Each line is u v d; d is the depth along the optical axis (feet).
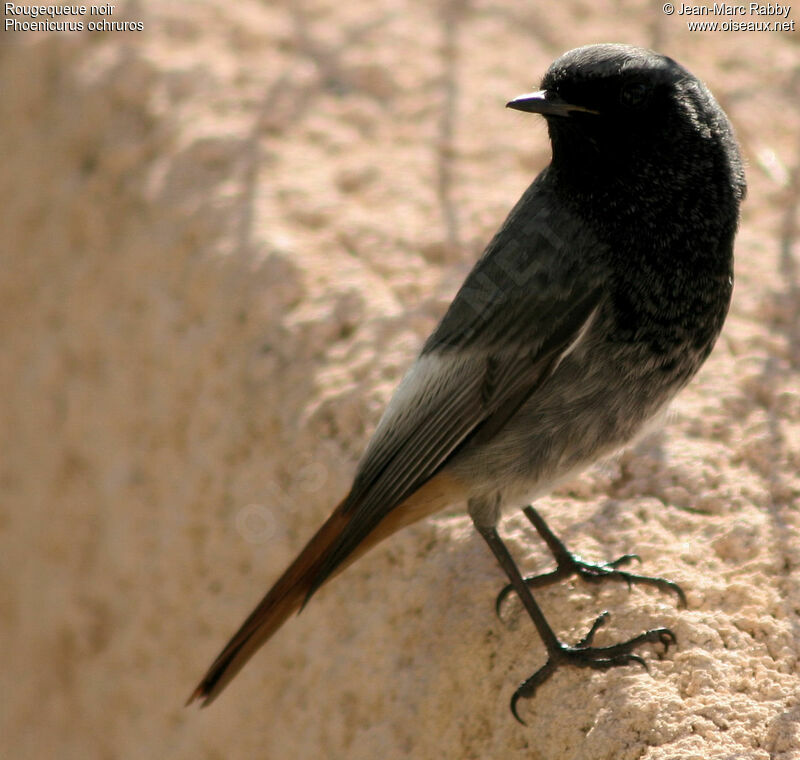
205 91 44.04
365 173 39.86
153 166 41.78
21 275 45.39
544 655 24.70
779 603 24.04
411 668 26.91
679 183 24.22
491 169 40.04
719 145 24.63
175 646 35.70
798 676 22.45
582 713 22.97
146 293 39.09
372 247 36.22
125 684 37.73
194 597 35.01
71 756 39.70
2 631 43.78
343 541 24.53
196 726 34.04
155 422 37.52
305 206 37.99
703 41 45.85
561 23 47.67
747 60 44.60
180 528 35.63
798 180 38.68
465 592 26.84
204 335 36.35
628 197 24.25
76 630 40.19
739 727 21.48
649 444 29.01
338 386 32.12
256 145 41.24
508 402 24.57
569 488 28.58
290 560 31.65
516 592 24.54
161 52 46.39
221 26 48.21
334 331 33.68
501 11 48.80
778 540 25.68
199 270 37.37
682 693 22.49
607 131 24.17
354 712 28.14
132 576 37.70
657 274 24.08
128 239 40.78
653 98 23.97
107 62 46.44
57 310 42.98
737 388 30.42
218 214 38.27
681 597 24.52
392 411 25.59
